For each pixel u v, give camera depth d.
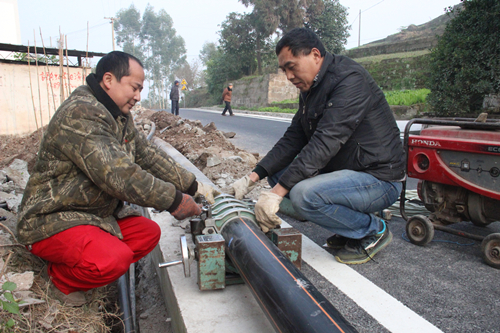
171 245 2.73
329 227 2.44
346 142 2.44
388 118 2.45
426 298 2.09
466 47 9.38
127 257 1.96
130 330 2.41
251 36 35.28
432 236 2.75
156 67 80.19
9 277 1.92
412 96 16.59
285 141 2.85
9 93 8.48
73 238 1.85
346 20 32.09
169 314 2.42
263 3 30.88
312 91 2.46
